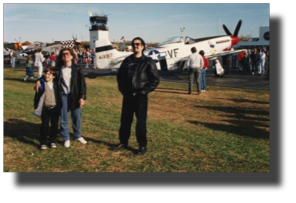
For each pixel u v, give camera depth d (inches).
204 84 457.7
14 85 525.7
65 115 187.8
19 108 312.5
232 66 940.6
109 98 398.0
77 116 194.7
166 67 667.4
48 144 194.5
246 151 185.9
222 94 434.6
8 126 238.1
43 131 184.4
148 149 188.1
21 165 158.1
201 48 701.9
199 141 206.5
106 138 211.2
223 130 238.8
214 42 719.1
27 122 253.3
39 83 182.5
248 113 306.8
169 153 181.0
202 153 181.9
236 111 317.1
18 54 1193.4
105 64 709.9
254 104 355.9
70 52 186.4
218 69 659.4
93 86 522.9
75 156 173.3
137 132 178.5
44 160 166.2
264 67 710.5
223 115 297.6
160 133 226.1
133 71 177.2
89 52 1181.1
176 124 257.6
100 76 710.5
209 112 312.5
